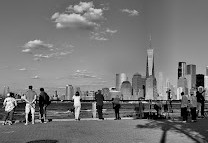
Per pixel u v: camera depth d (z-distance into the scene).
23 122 20.88
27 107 19.33
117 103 23.23
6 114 19.34
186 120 21.12
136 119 23.34
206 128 16.88
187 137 13.45
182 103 21.14
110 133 14.82
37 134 14.45
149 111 24.11
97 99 23.00
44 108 20.95
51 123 20.02
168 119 23.16
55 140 12.58
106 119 23.27
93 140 12.62
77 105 22.42
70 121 21.55
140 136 13.79
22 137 13.44
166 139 12.87
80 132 15.22
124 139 12.88
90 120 22.48
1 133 14.80
